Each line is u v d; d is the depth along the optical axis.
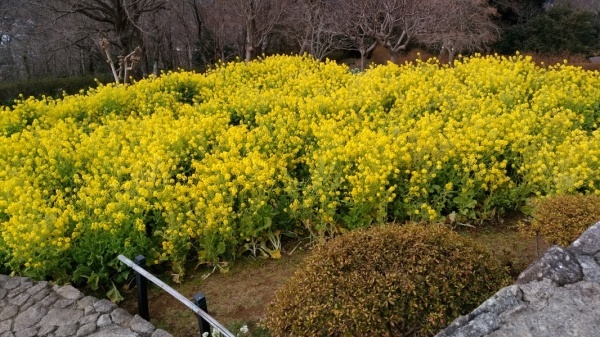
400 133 5.94
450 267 3.06
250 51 19.67
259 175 4.98
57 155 6.23
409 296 2.93
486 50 22.00
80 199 5.14
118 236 4.61
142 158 5.78
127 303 4.42
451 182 5.12
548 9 24.38
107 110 8.41
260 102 7.54
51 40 19.56
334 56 24.69
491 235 4.88
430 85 7.99
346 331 2.83
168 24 23.98
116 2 19.73
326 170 5.07
